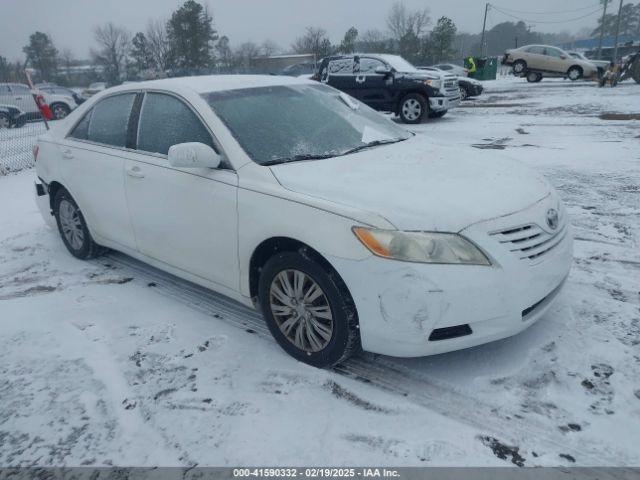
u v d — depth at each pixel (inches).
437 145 150.9
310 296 114.0
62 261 194.7
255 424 102.2
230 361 123.0
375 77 561.0
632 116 486.9
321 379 114.0
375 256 101.1
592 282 150.9
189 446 98.1
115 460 96.3
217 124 132.6
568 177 272.2
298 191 114.2
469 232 101.3
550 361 114.7
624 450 90.7
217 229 128.3
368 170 122.6
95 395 114.2
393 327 102.4
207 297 156.8
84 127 178.4
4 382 121.2
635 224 197.8
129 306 153.7
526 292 104.4
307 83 167.5
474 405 103.2
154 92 153.2
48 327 144.3
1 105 714.2
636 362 112.4
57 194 190.9
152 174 144.4
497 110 627.2
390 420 100.7
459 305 99.6
